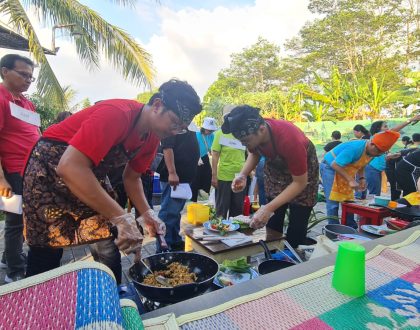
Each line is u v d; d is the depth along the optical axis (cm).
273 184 214
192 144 298
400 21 1830
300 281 86
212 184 383
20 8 439
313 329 66
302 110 1678
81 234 136
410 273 93
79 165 98
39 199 126
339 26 2055
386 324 69
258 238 190
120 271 159
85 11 509
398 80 1728
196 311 72
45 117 674
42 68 482
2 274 248
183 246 296
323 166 328
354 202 298
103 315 49
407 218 207
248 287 84
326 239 128
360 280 80
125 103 118
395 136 263
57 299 52
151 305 103
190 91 112
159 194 570
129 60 574
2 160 217
